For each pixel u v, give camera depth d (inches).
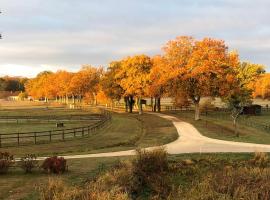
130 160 943.7
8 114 3983.8
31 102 7834.6
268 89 5349.4
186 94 2817.4
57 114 3890.3
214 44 2810.0
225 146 1492.4
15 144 1654.8
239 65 3341.5
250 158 1126.4
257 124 2610.7
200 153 1190.3
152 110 4308.6
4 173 890.1
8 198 672.4
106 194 672.4
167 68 2842.0
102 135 2020.2
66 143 1708.9
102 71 5487.2
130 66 3663.9
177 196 791.7
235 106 2711.6
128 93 3686.0
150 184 847.7
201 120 2859.3
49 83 6889.8
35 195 690.8
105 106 5442.9
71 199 665.0
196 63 2751.0
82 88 5452.8
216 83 2716.5
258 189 799.1
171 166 978.1
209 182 851.4
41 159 1184.8
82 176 853.8
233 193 796.6
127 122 2854.3
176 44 2878.9
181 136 1921.8
